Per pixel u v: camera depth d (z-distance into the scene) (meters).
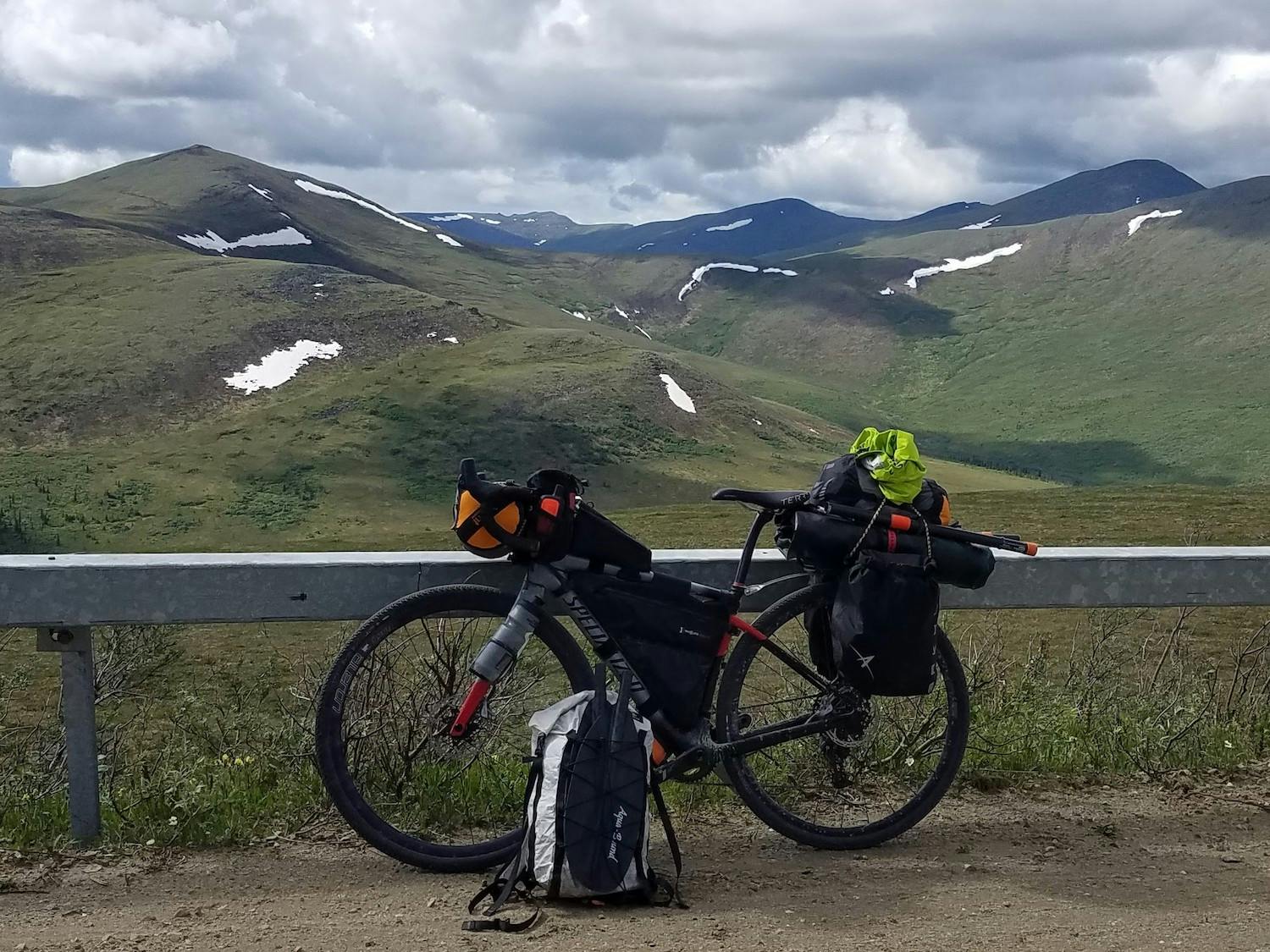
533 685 3.59
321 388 145.75
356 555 3.50
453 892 3.06
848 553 3.27
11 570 3.21
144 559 3.34
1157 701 4.58
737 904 3.02
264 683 4.40
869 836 3.44
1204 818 3.71
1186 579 3.84
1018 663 4.94
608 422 142.12
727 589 3.51
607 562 3.20
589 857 2.91
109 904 2.96
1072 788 3.95
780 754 3.66
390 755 3.57
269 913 2.92
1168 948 2.81
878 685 3.25
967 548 3.32
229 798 3.54
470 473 3.12
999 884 3.19
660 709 3.21
